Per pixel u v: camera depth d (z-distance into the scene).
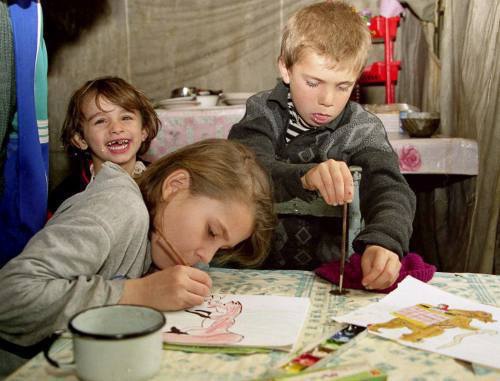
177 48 3.33
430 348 0.72
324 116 1.41
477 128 2.10
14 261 0.84
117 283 0.85
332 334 0.76
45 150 1.34
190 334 0.75
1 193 1.29
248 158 1.03
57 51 3.37
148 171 1.04
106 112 1.85
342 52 1.33
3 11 1.19
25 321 0.81
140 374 0.61
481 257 2.01
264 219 1.04
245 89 3.33
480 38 2.09
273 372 0.65
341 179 1.00
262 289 0.99
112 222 0.88
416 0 2.57
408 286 0.96
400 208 1.14
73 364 0.64
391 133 2.44
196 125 2.36
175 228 0.96
